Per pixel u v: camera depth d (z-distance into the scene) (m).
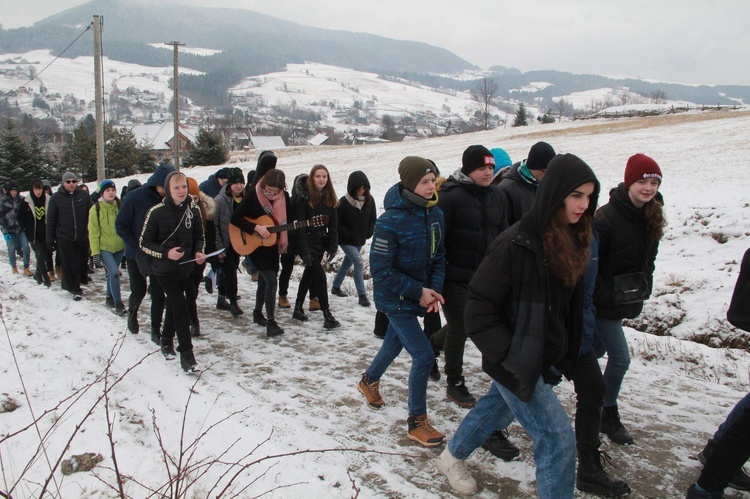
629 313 3.71
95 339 6.24
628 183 3.59
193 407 4.48
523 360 2.67
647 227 3.64
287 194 6.50
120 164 47.34
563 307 2.79
